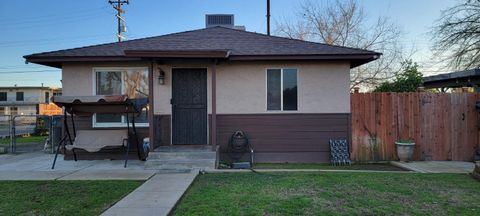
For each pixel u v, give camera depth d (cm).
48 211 488
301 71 984
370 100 996
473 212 475
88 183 662
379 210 483
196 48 973
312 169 837
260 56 934
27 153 1143
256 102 983
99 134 917
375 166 913
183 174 737
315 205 505
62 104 867
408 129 998
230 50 926
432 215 462
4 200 545
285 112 983
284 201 522
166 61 911
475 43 1585
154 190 591
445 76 1348
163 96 978
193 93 985
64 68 981
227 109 984
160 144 942
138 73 995
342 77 984
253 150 980
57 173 764
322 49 977
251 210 477
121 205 501
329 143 978
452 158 992
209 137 978
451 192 585
